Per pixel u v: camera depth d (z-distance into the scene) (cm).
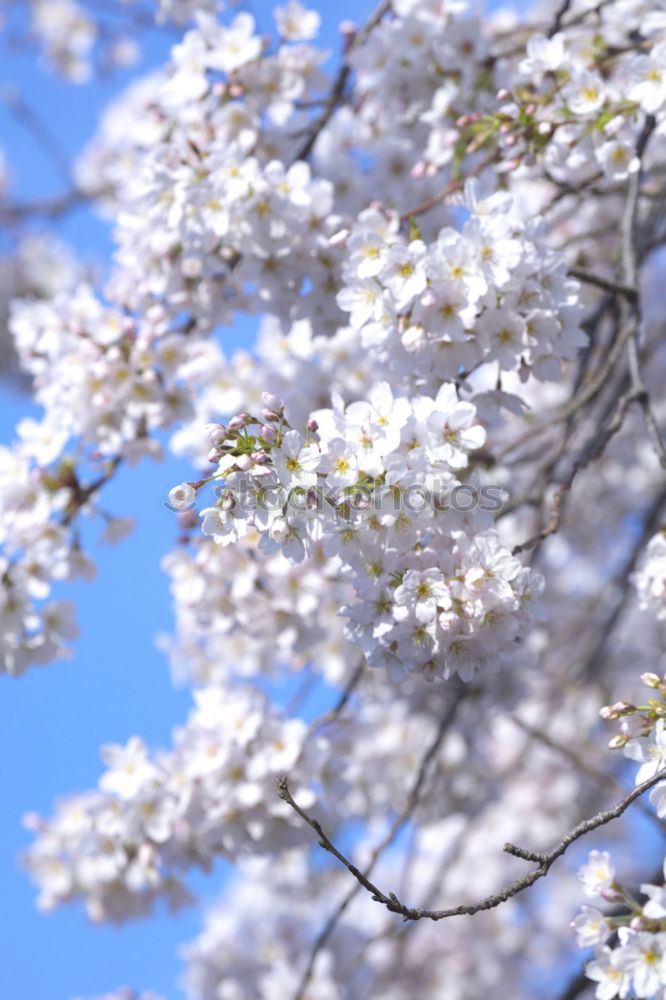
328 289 550
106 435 565
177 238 543
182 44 588
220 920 996
